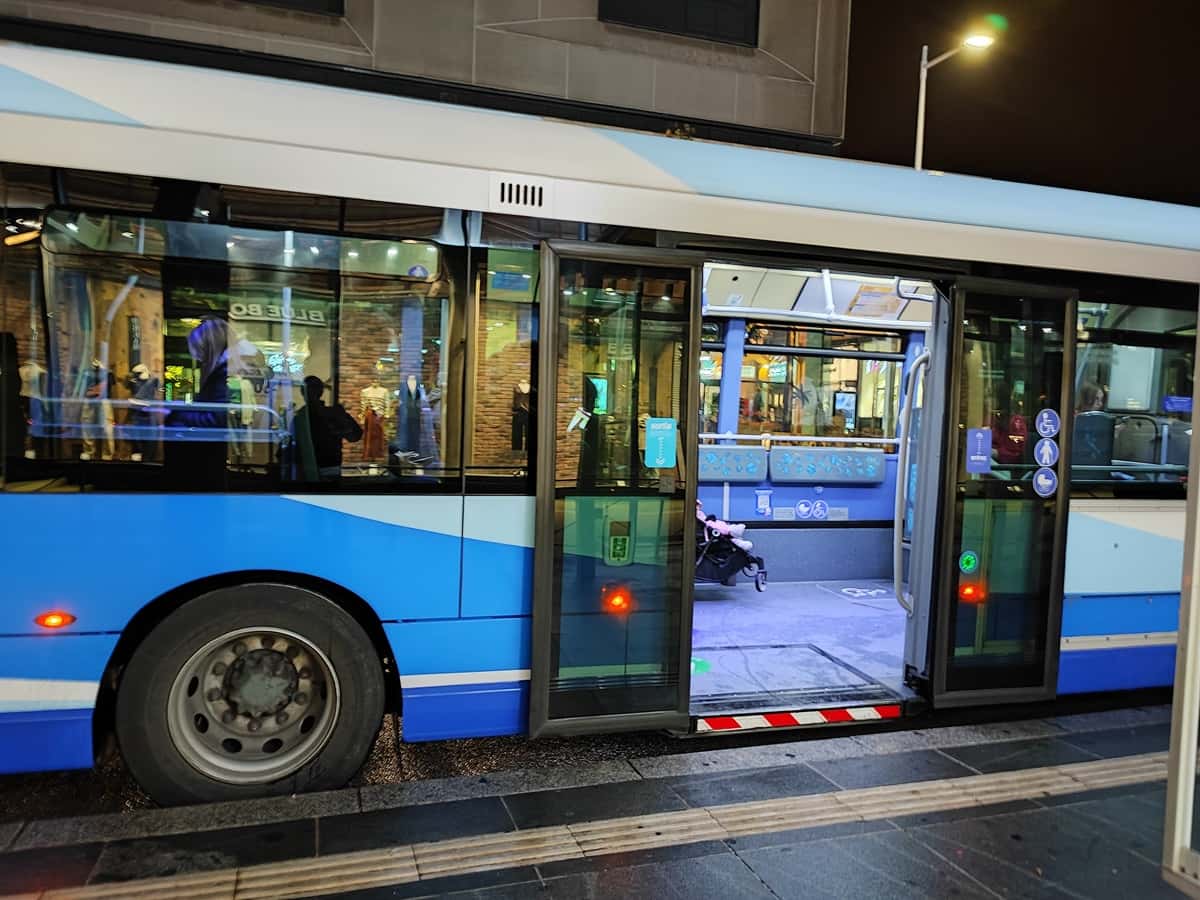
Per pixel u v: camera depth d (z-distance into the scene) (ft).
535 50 28.30
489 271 12.21
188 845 9.59
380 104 12.07
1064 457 15.37
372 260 11.75
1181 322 16.46
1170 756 7.77
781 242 13.52
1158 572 16.26
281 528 11.37
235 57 25.53
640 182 12.91
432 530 12.00
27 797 11.73
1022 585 15.29
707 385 26.05
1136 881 9.45
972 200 15.06
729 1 30.96
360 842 9.78
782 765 12.65
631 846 9.91
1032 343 15.19
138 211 10.80
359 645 11.61
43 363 10.56
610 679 12.96
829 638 19.44
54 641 10.56
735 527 23.65
